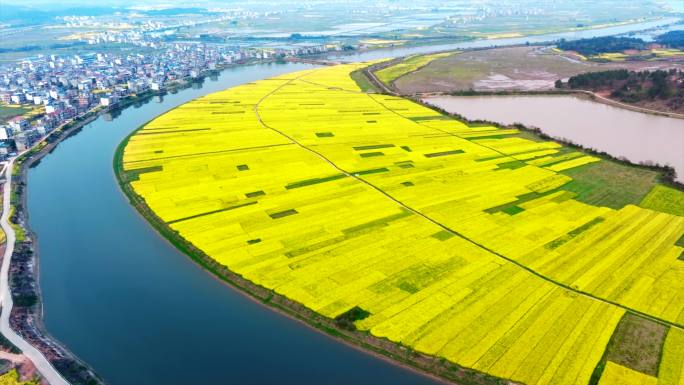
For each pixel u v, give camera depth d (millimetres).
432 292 77250
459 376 62094
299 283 80438
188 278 84875
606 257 87062
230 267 85750
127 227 104000
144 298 80625
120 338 71750
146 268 88875
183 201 112188
